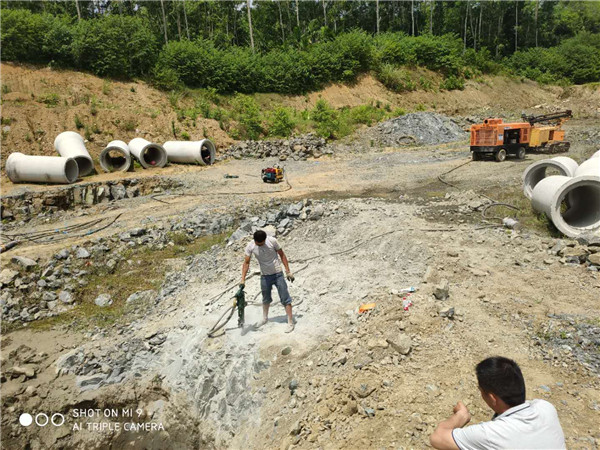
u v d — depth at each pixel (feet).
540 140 66.39
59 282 33.09
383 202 45.14
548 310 20.72
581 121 107.76
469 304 21.88
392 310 21.76
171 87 95.45
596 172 33.09
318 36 137.59
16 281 32.50
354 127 95.50
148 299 30.99
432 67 138.00
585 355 17.16
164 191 57.21
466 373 16.74
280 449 15.57
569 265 25.41
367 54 124.57
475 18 183.42
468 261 26.89
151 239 39.78
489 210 39.06
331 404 16.52
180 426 21.65
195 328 25.57
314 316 24.09
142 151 67.15
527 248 28.58
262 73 110.22
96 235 40.81
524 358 17.52
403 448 13.61
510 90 141.59
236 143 83.20
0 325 28.73
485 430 7.61
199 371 22.39
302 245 34.96
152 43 98.89
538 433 7.41
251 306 26.45
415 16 180.65
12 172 56.80
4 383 23.90
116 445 22.13
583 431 13.47
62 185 56.85
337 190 54.08
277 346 21.68
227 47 126.41
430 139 87.66
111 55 89.51
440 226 34.30
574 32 203.31
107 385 23.57
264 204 48.19
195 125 82.94
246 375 20.84
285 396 18.71
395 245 31.09
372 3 173.17
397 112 110.42
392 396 15.98
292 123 92.38
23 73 80.89
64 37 87.56
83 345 26.68
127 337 26.89
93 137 72.59
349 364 18.65
